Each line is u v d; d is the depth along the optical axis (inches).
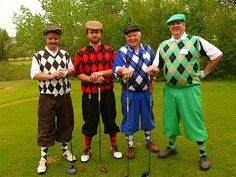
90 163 198.2
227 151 207.0
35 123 306.5
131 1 694.5
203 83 537.0
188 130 182.7
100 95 193.8
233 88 459.2
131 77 191.5
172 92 183.9
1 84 732.0
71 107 194.2
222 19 596.4
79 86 567.8
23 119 327.3
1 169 195.6
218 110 318.3
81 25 850.1
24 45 967.0
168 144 218.7
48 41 180.4
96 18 872.3
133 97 195.9
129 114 198.1
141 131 255.1
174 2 647.1
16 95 508.4
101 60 190.5
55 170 190.5
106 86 194.1
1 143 246.2
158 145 224.4
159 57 184.1
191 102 179.0
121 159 201.9
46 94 183.6
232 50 586.9
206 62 547.5
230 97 385.7
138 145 225.6
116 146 209.3
